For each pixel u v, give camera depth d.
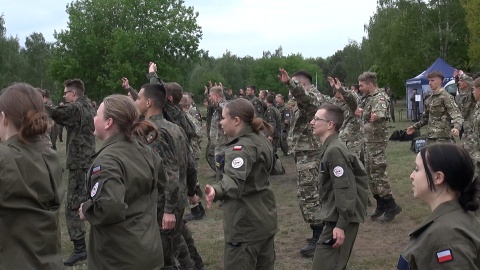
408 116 31.41
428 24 42.81
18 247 2.69
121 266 3.22
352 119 7.90
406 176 11.38
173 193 4.50
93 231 3.31
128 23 45.25
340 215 4.33
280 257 6.52
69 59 45.06
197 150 10.65
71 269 6.16
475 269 2.18
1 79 54.97
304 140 6.62
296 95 6.50
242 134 4.21
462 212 2.31
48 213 2.80
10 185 2.63
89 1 46.09
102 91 45.44
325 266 4.47
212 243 7.11
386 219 7.91
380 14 46.31
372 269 5.96
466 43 40.81
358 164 4.50
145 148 3.53
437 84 8.25
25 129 2.75
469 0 38.72
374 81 7.94
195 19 47.78
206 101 15.10
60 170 2.99
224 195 3.86
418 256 2.28
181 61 48.28
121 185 3.17
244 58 79.81
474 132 8.27
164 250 4.70
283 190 10.73
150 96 4.66
